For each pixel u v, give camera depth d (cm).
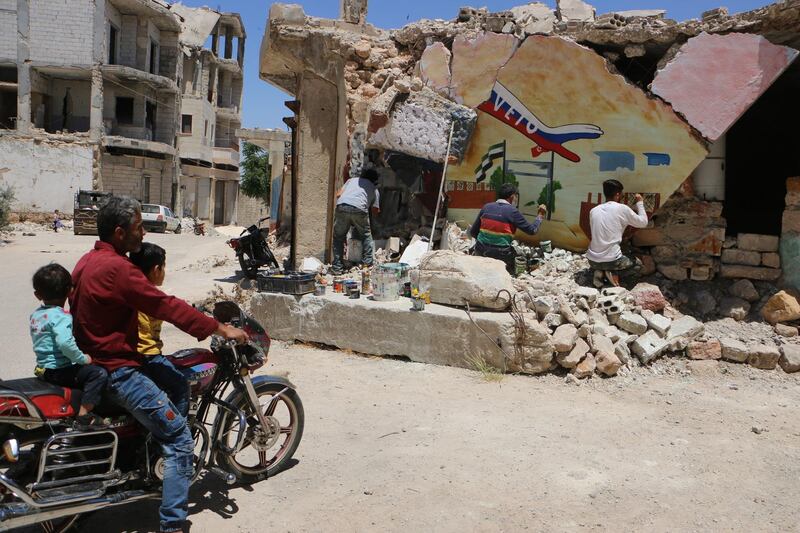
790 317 680
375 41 993
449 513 365
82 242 2484
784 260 718
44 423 302
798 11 690
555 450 454
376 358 696
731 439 473
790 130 1051
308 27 1033
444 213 943
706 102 735
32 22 3678
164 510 325
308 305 747
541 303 651
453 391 586
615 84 780
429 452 451
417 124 897
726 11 750
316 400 565
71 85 3962
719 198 762
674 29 759
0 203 2792
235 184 5862
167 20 4206
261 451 411
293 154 1186
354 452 454
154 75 4019
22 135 3694
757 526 351
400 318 682
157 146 4050
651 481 406
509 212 776
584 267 793
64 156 3753
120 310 322
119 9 3988
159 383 346
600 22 807
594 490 394
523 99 852
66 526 333
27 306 1024
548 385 603
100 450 330
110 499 320
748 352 633
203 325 334
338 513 366
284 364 676
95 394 314
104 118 3947
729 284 750
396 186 1009
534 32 847
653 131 765
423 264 723
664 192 765
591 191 813
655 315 671
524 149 860
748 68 717
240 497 388
